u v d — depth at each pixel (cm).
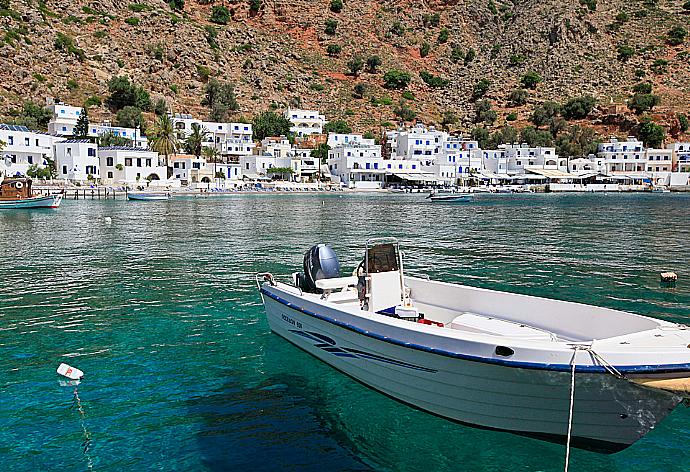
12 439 960
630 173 13000
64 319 1683
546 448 921
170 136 11356
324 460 896
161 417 1041
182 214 5872
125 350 1398
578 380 820
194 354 1362
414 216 5659
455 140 14225
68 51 15200
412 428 991
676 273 2386
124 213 6012
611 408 834
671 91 17750
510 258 2830
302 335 1314
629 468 867
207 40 19012
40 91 13662
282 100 17888
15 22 15038
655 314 1725
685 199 9144
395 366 1034
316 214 5909
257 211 6334
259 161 12088
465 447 929
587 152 14512
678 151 13638
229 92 16525
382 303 1226
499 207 7150
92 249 3192
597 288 2098
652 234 3909
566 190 12144
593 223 4806
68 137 11269
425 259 2809
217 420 1029
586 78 19362
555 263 2672
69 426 1006
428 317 1319
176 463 891
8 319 1683
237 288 2108
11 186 6781
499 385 892
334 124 16275
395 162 12375
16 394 1135
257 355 1342
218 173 11475
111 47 16662
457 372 927
